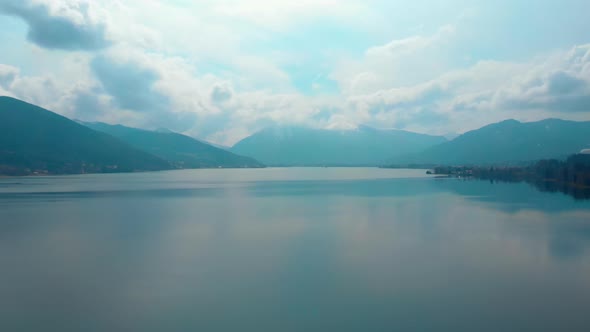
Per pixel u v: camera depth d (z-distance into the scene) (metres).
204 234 56.53
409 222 65.56
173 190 130.88
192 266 41.09
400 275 38.28
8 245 49.59
